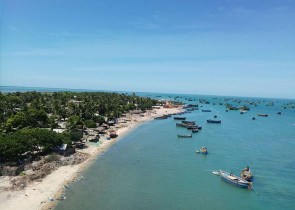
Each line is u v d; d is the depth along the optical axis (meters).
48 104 191.00
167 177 82.25
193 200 68.00
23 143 82.50
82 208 60.69
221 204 66.88
